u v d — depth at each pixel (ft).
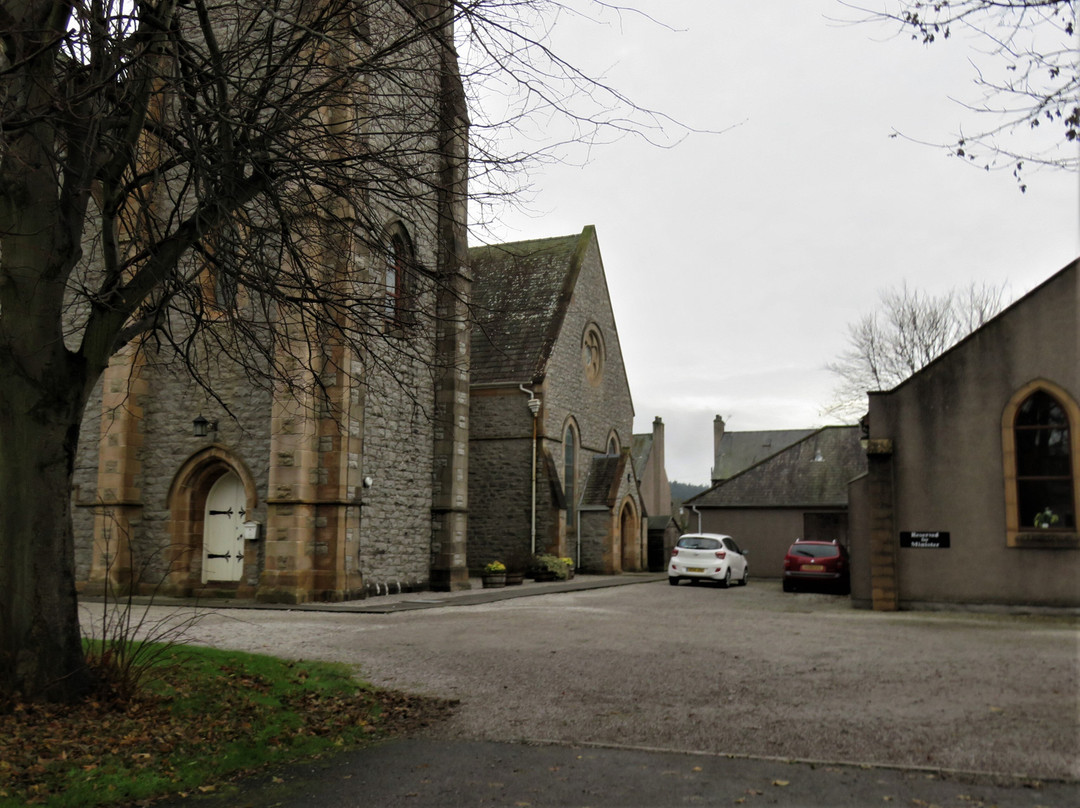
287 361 60.49
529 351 106.11
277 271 27.91
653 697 29.91
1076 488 56.65
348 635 44.11
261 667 32.32
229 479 65.82
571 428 111.55
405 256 33.40
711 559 92.68
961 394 59.67
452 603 63.57
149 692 26.91
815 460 120.67
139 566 65.00
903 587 60.03
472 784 20.54
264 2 26.55
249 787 20.67
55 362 24.81
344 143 30.12
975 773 20.95
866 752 22.88
